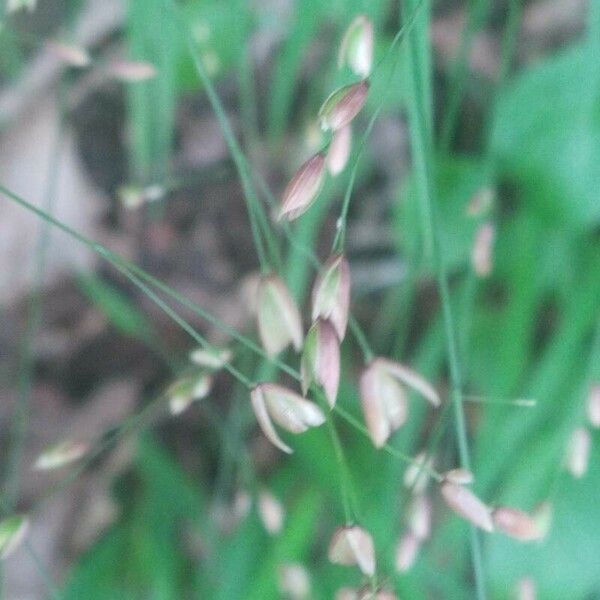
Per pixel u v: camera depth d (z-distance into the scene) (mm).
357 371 174
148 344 188
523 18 185
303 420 110
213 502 174
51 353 188
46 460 127
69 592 157
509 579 152
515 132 152
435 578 154
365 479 154
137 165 177
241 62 154
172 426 183
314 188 106
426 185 124
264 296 113
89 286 168
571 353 152
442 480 115
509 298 158
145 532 162
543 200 153
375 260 184
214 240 190
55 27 182
